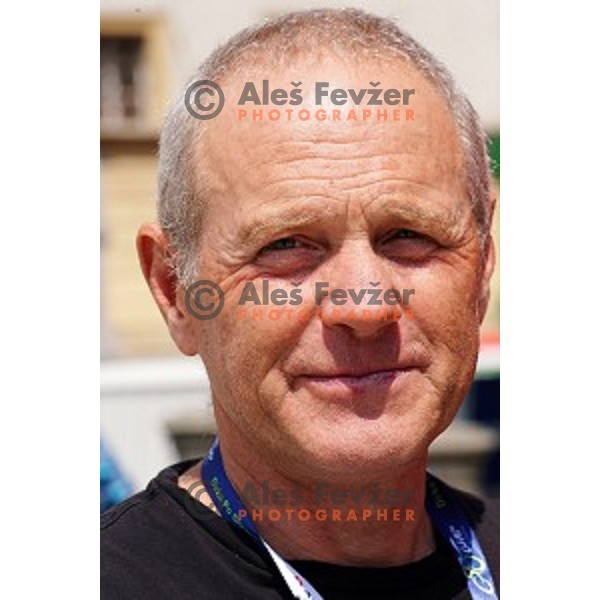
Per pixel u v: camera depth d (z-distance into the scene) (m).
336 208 3.46
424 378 3.60
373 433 3.54
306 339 3.52
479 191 3.79
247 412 3.64
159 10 6.80
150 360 6.84
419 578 3.84
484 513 4.38
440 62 3.81
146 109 6.96
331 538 3.79
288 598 3.66
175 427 6.49
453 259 3.64
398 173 3.51
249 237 3.54
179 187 3.73
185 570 3.70
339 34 3.69
